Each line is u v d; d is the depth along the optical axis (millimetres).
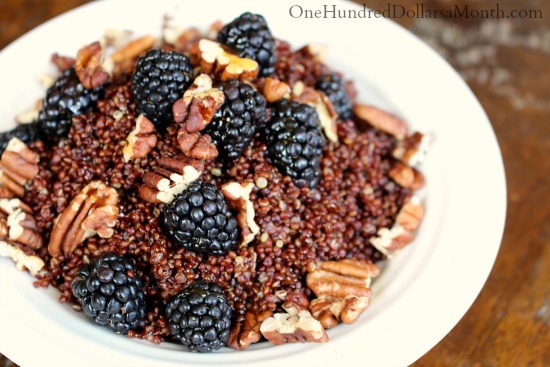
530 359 360
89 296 311
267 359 314
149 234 327
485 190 341
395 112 366
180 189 321
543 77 421
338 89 361
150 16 367
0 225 330
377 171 361
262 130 340
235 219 325
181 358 314
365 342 316
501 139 406
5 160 336
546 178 398
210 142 326
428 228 344
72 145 343
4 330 306
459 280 326
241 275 329
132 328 319
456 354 361
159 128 337
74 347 308
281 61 365
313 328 314
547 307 371
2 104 351
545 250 382
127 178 332
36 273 328
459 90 358
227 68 336
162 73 326
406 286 330
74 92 342
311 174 336
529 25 432
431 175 354
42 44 357
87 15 363
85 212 327
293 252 335
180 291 319
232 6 370
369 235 354
